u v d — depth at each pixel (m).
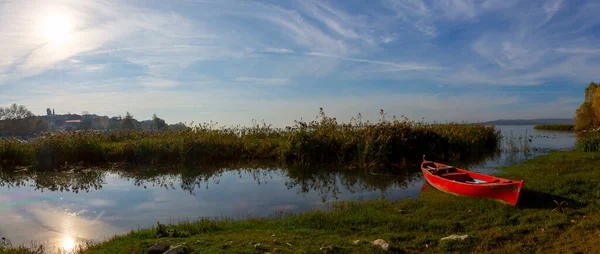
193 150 22.08
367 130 21.67
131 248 7.18
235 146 23.52
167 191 15.00
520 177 14.38
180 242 7.50
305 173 18.66
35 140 22.80
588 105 53.94
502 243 7.24
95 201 13.37
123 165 21.36
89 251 7.35
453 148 22.84
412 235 7.89
